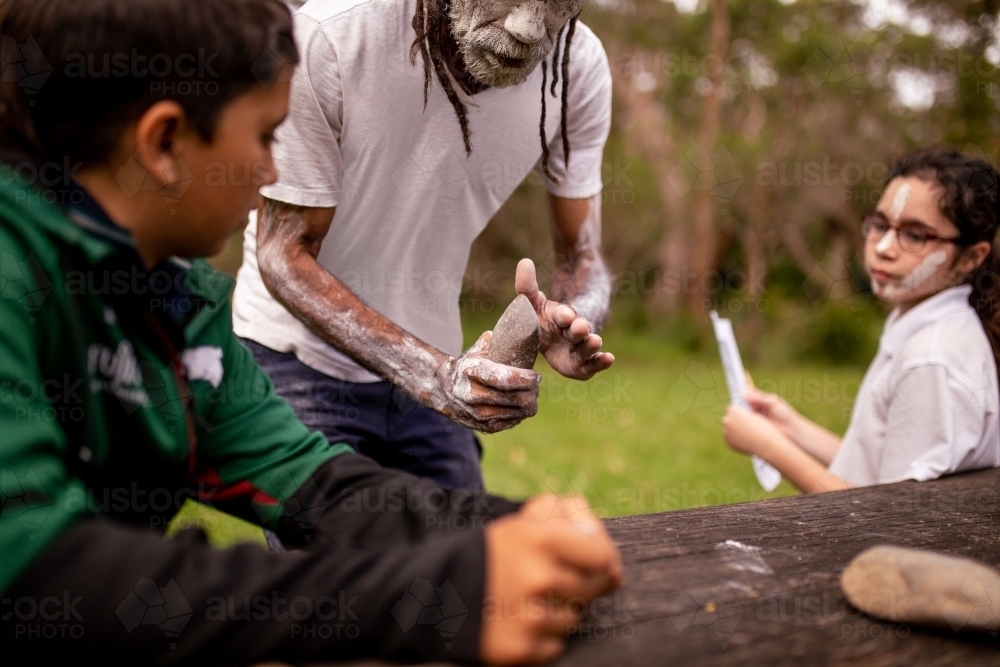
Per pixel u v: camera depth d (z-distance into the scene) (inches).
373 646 29.3
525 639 29.0
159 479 38.9
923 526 49.5
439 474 78.5
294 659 29.2
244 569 29.8
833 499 56.4
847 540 45.7
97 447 33.5
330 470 44.3
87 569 28.0
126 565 28.5
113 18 33.6
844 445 92.7
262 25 36.5
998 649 33.2
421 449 77.4
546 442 190.2
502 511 41.0
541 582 28.8
